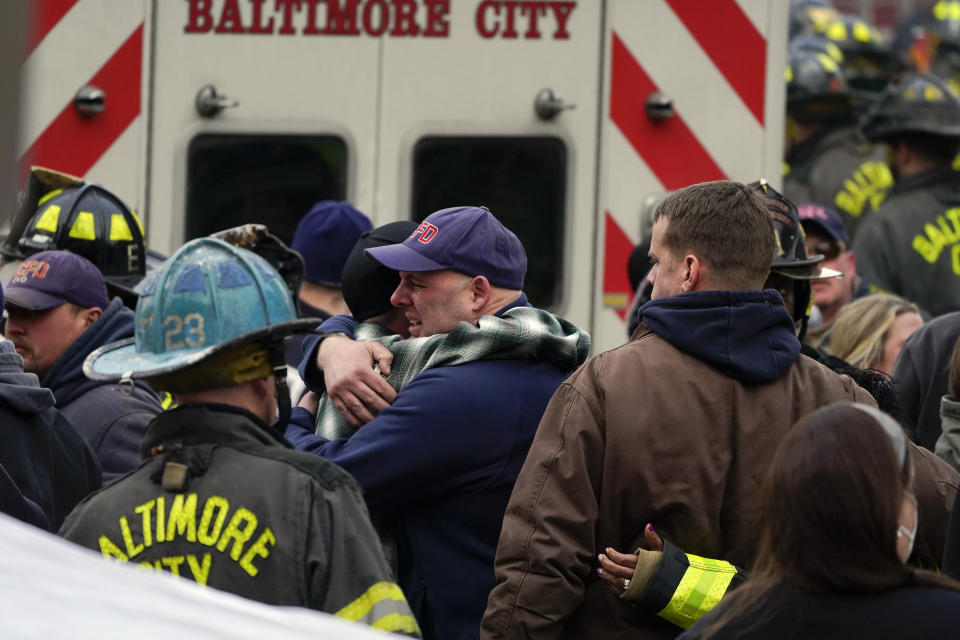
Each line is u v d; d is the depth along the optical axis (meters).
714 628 8.44
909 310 19.12
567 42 20.45
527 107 20.42
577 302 20.66
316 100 20.22
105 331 15.11
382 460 11.79
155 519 9.14
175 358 9.23
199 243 9.59
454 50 20.36
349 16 20.20
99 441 14.47
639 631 11.12
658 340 11.41
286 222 20.39
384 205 20.41
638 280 19.22
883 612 8.00
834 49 33.88
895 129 28.00
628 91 20.53
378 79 20.33
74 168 19.77
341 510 9.10
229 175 20.28
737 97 20.69
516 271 12.86
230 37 20.08
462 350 12.23
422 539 12.04
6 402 12.70
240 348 9.38
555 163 20.56
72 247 16.95
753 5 20.69
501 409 12.04
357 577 8.96
